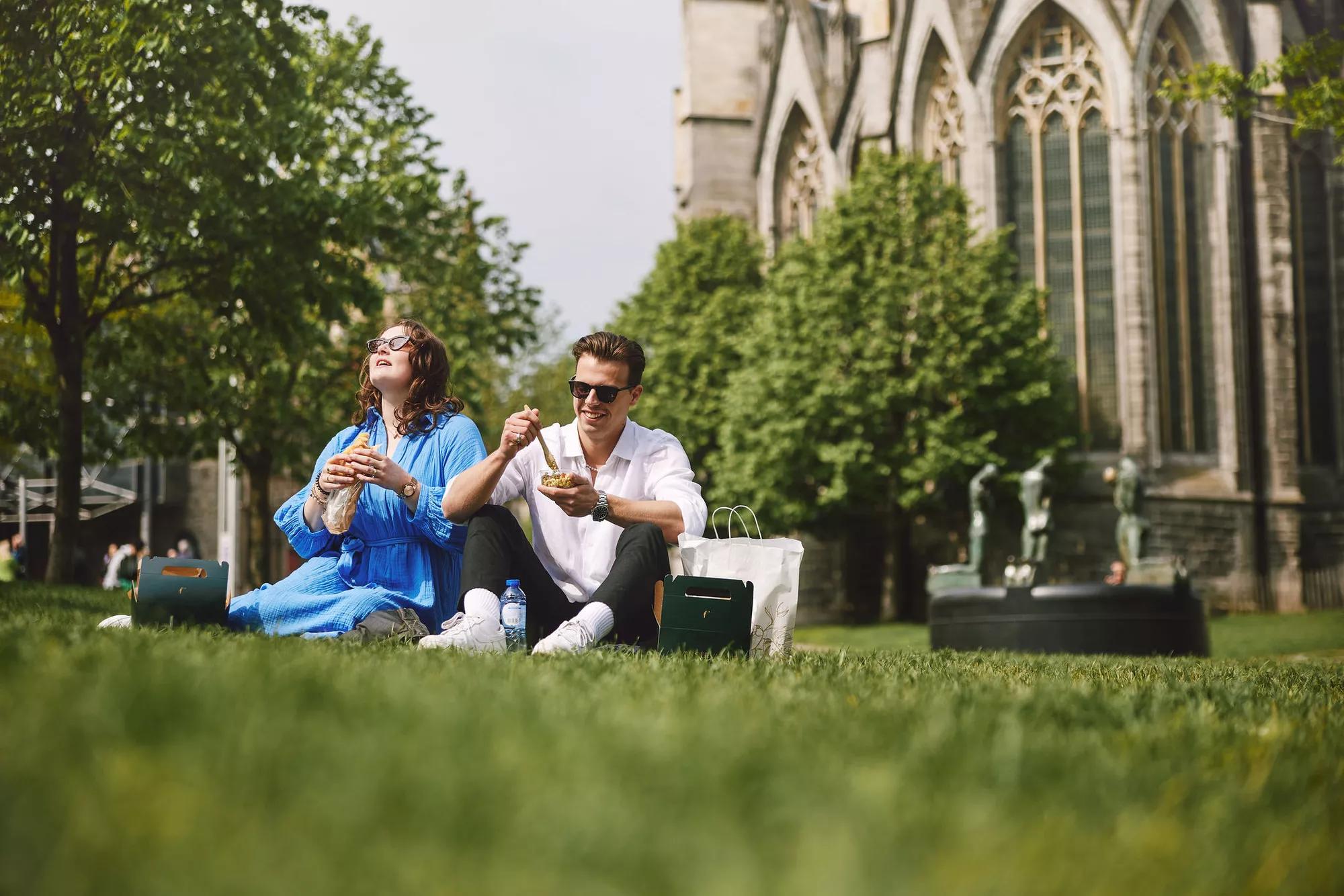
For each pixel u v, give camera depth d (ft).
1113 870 5.73
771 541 20.04
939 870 5.24
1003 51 140.15
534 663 15.40
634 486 21.97
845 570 146.92
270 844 5.10
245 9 59.77
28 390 79.00
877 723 10.18
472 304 90.12
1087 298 136.87
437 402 22.66
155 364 81.76
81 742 6.89
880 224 130.72
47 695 8.34
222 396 82.12
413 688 10.39
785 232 172.96
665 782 6.73
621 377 21.86
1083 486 134.10
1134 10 135.03
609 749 7.58
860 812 6.17
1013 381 127.24
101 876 4.62
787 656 19.98
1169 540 133.80
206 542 168.76
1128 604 63.16
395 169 81.20
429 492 21.01
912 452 126.31
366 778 6.30
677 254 158.61
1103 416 135.74
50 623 18.06
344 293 63.62
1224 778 9.00
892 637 105.19
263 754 6.79
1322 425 145.69
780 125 171.22
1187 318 137.80
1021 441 129.49
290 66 61.82
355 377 87.04
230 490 141.28
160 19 55.06
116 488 166.40
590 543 21.67
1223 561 136.36
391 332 22.53
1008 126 141.18
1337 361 145.59
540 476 21.91
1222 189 138.21
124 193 57.41
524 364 146.51
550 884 4.81
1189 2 136.98
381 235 69.05
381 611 20.74
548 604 20.85
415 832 5.46
